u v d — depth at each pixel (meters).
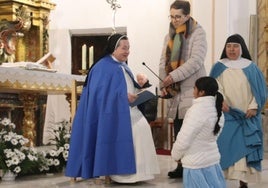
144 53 11.10
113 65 5.81
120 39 5.87
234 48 5.48
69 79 7.61
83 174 5.54
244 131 5.29
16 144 6.23
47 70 7.20
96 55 12.27
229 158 5.27
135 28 11.19
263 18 9.96
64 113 10.06
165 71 6.34
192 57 6.03
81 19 11.48
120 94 5.68
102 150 5.51
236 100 5.38
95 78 5.73
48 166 6.53
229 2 9.91
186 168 4.62
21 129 8.92
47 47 10.56
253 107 5.31
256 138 5.22
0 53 9.06
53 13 11.50
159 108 10.55
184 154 4.62
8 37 9.33
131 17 11.21
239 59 5.54
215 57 9.93
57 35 11.44
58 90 7.39
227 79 5.46
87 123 5.61
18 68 6.64
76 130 5.75
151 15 11.06
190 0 10.17
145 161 5.75
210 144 4.62
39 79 6.99
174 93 6.15
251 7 10.05
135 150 5.72
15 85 6.57
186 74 5.99
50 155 6.63
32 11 10.16
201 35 6.13
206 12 10.04
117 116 5.66
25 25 9.77
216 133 4.60
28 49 10.34
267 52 9.91
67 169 5.75
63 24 11.55
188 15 6.18
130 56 11.21
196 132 4.50
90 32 11.62
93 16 11.42
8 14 9.52
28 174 6.48
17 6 9.62
